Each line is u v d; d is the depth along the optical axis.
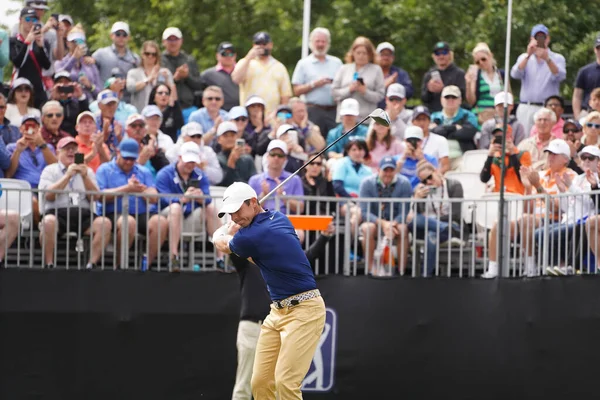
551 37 57.62
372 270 35.62
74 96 40.41
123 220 34.00
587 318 33.91
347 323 34.34
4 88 42.56
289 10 69.12
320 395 34.22
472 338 34.31
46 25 42.88
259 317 32.69
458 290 34.44
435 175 38.16
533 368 34.12
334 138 41.88
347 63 44.47
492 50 64.69
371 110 43.50
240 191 27.28
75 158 34.91
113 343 33.59
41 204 33.75
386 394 34.34
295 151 38.78
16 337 33.19
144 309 33.69
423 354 34.34
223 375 33.91
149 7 72.00
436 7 66.19
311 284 27.50
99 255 34.34
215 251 35.44
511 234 35.59
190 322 33.91
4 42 41.88
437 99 44.81
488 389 34.25
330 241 35.75
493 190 38.59
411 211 35.12
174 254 34.41
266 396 28.20
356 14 67.56
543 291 34.12
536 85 44.56
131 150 36.25
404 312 34.34
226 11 70.06
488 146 43.31
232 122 39.28
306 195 38.22
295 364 27.19
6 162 36.78
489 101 44.59
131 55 43.75
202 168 38.47
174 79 43.53
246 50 69.31
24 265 34.72
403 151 40.38
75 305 33.41
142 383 33.66
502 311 34.31
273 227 27.34
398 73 45.12
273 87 44.41
